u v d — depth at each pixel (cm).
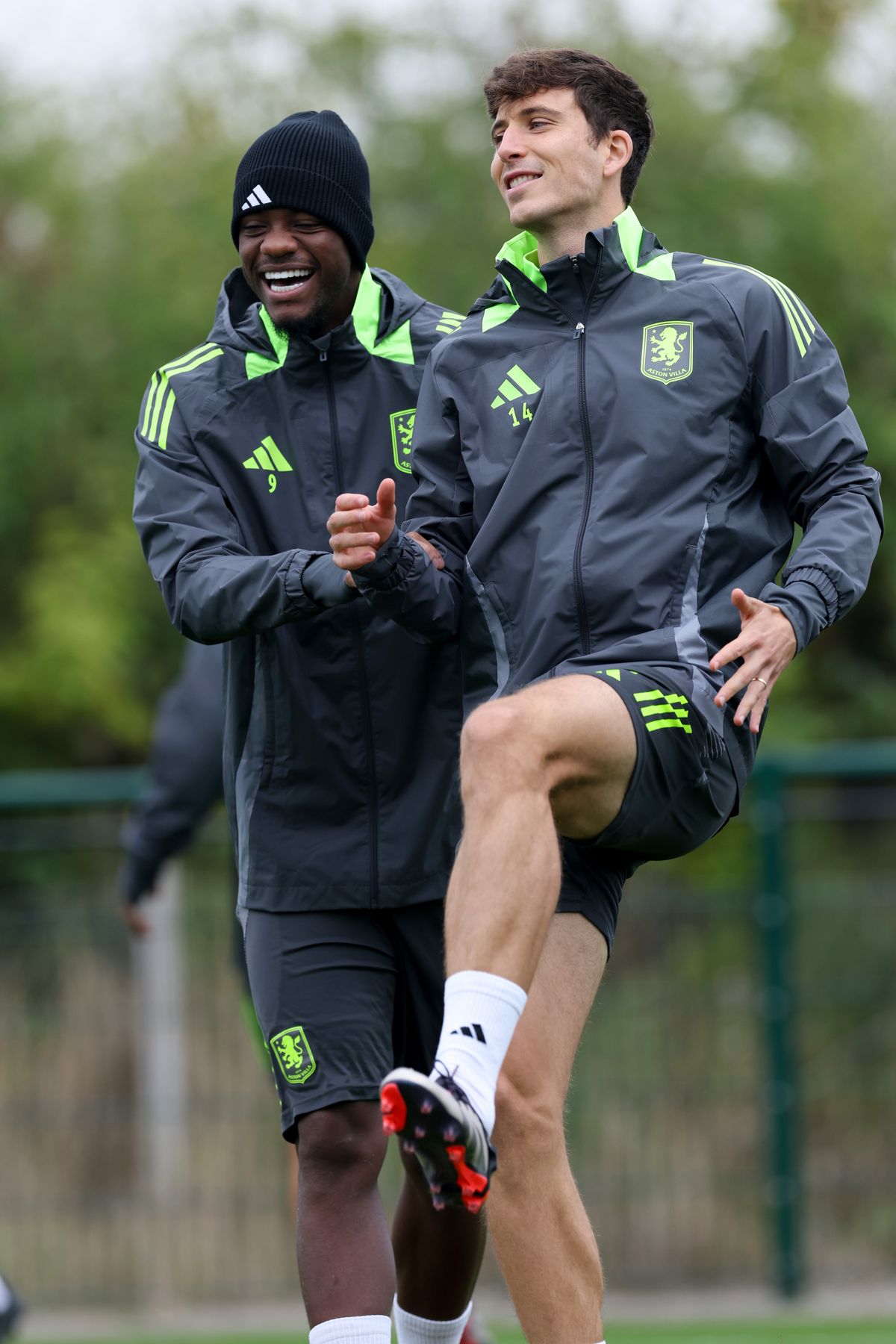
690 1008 2564
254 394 1278
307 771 1269
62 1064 2611
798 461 1157
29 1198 2603
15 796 2586
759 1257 2542
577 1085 2580
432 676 1267
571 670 1116
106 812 2631
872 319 4578
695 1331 2316
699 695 1103
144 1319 2555
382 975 1269
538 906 985
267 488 1267
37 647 4438
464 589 1188
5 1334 1552
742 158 4531
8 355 4703
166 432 1270
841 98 4744
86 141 4975
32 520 4712
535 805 1004
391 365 1286
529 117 1196
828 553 1119
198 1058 2606
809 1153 2561
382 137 4669
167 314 4619
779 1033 2517
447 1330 1345
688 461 1145
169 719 1977
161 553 1241
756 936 2538
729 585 1153
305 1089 1217
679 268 1202
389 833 1262
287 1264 2586
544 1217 1053
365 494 1273
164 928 2620
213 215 4675
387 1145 1237
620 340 1173
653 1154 2564
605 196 1209
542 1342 1046
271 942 1262
